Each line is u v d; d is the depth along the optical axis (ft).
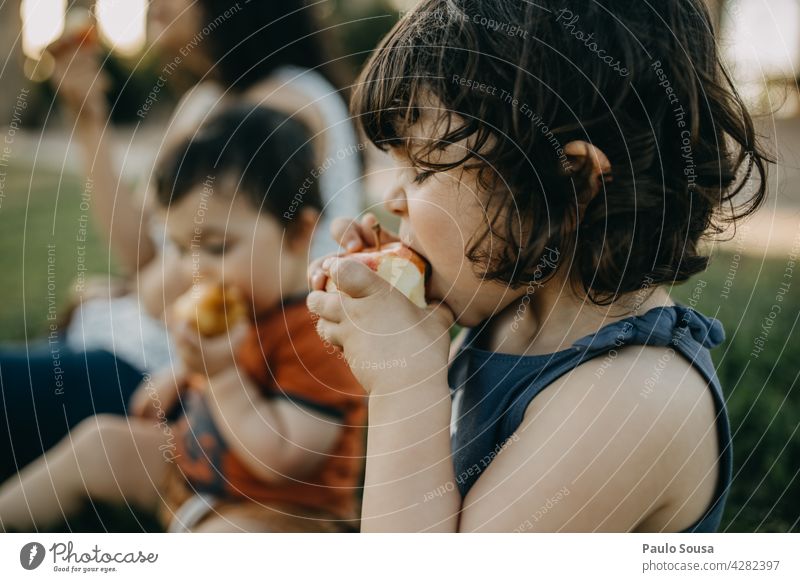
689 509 2.23
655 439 2.07
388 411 2.23
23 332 5.68
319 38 4.55
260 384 3.61
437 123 2.23
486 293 2.34
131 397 4.09
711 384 2.25
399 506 2.16
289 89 4.20
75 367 4.11
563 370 2.21
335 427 3.60
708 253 3.10
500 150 2.19
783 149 5.06
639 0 2.29
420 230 2.30
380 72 2.35
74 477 3.88
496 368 2.40
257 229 3.79
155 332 4.23
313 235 4.01
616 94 2.24
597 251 2.24
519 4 2.24
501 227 2.22
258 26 4.41
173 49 4.70
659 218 2.31
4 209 9.00
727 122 2.53
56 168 11.30
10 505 3.80
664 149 2.33
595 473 2.06
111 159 5.19
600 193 2.23
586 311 2.31
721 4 3.54
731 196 2.69
